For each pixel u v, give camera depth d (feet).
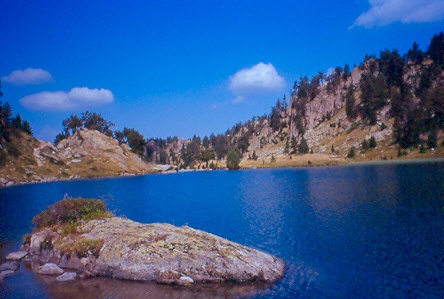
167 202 207.72
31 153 495.41
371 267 76.07
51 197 255.09
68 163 522.88
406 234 100.32
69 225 98.73
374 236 100.37
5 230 134.21
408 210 133.59
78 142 620.90
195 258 75.97
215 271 72.59
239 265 73.87
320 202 171.32
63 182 415.23
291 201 182.91
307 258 84.69
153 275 73.56
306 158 638.53
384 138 621.31
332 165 543.80
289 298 63.00
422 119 562.25
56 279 76.02
